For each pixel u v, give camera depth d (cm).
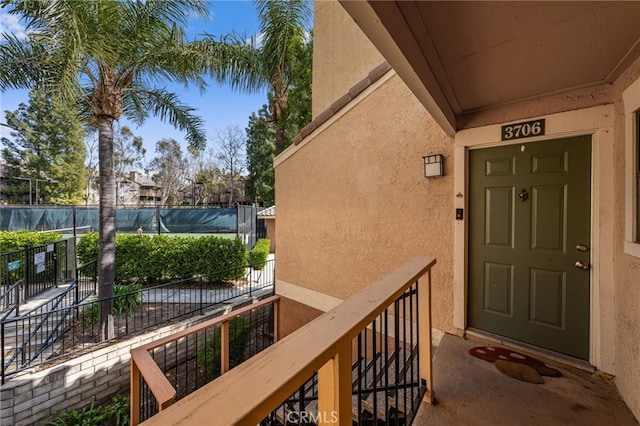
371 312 106
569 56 168
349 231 371
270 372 67
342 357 87
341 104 376
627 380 181
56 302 521
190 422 54
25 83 471
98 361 424
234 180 2694
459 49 158
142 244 766
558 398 187
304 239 431
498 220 265
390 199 330
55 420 377
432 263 184
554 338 237
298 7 742
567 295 232
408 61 142
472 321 279
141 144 2800
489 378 209
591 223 220
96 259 726
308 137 422
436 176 290
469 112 271
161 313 575
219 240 793
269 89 872
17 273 623
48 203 2041
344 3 105
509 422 167
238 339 523
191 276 777
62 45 375
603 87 210
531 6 122
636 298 171
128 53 465
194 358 529
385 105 335
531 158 247
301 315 434
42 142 2017
